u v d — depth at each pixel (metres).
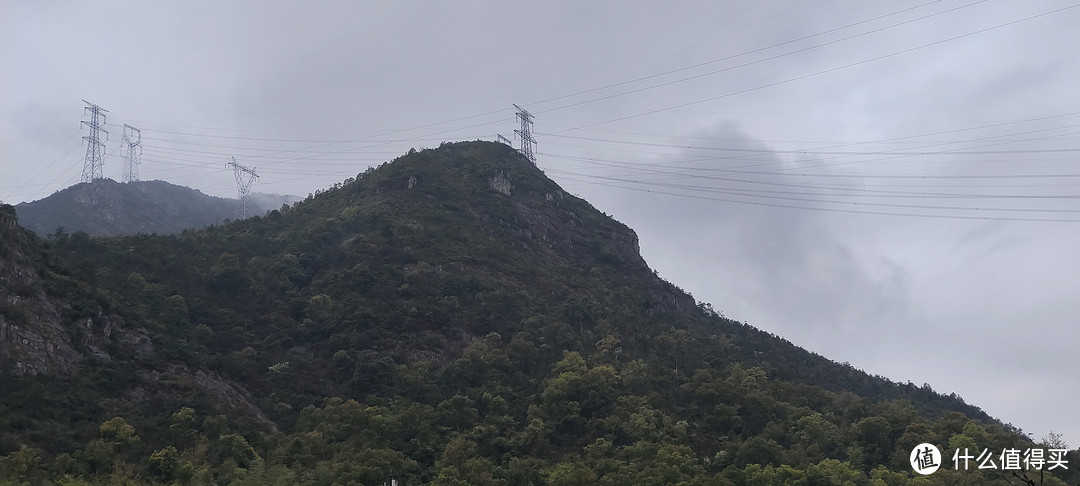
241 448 98.56
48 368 102.12
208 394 111.69
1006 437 119.19
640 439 114.62
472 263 166.50
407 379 124.56
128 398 105.56
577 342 143.12
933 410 170.50
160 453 91.31
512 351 136.25
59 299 112.25
